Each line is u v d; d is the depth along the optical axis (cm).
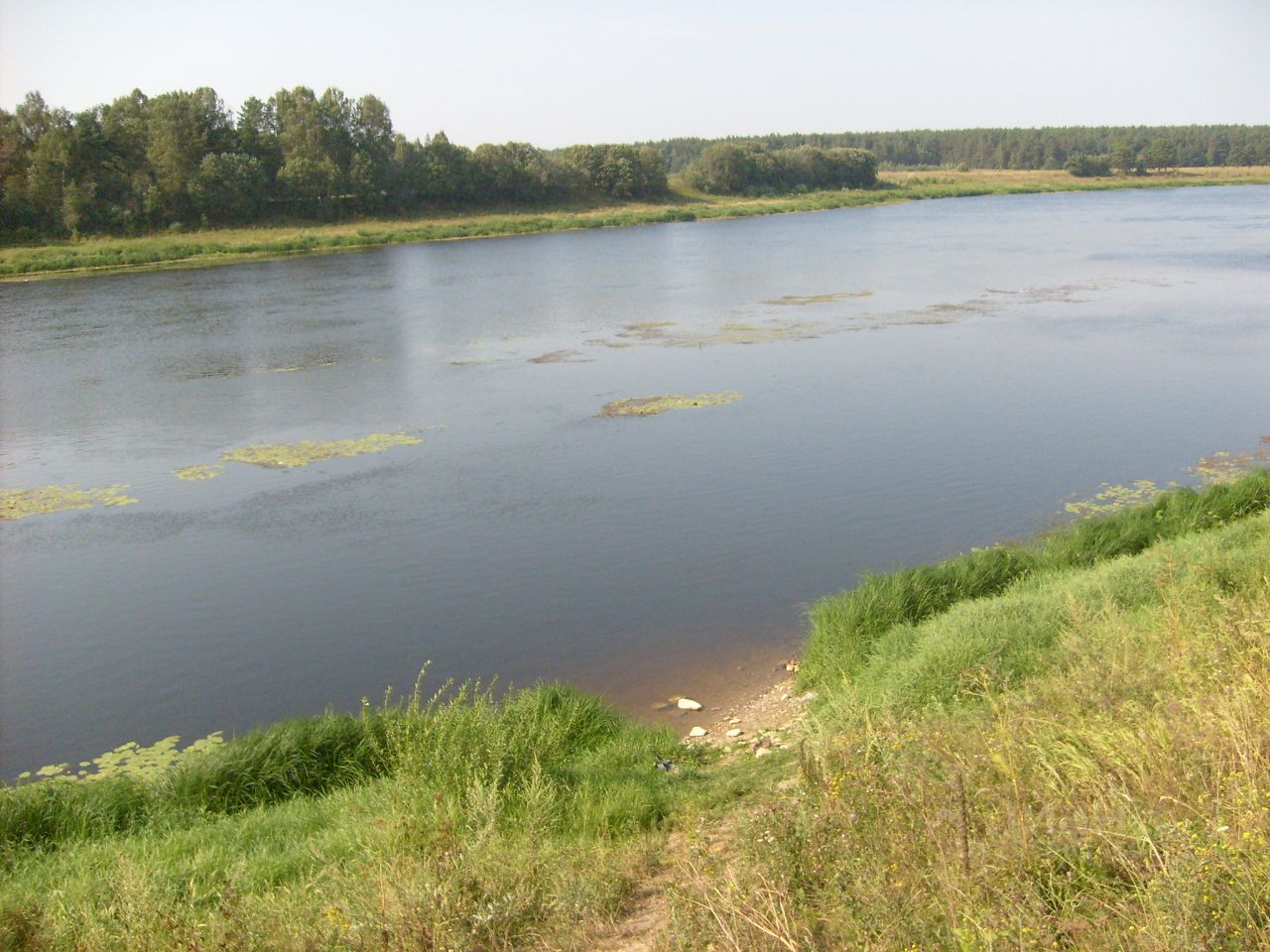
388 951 483
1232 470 1656
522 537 1520
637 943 499
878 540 1445
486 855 585
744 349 2930
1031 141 16925
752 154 10906
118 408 2495
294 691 1105
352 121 8525
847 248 5953
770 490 1683
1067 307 3416
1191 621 748
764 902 448
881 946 397
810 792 565
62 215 6838
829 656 1017
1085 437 1891
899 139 18725
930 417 2083
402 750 805
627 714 1007
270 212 7831
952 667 823
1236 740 462
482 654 1165
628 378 2611
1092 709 602
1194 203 9238
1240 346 2655
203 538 1577
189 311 4206
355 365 2945
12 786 927
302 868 632
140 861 658
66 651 1213
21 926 548
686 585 1327
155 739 1018
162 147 7244
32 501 1791
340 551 1499
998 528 1464
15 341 3559
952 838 456
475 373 2767
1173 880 368
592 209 9312
